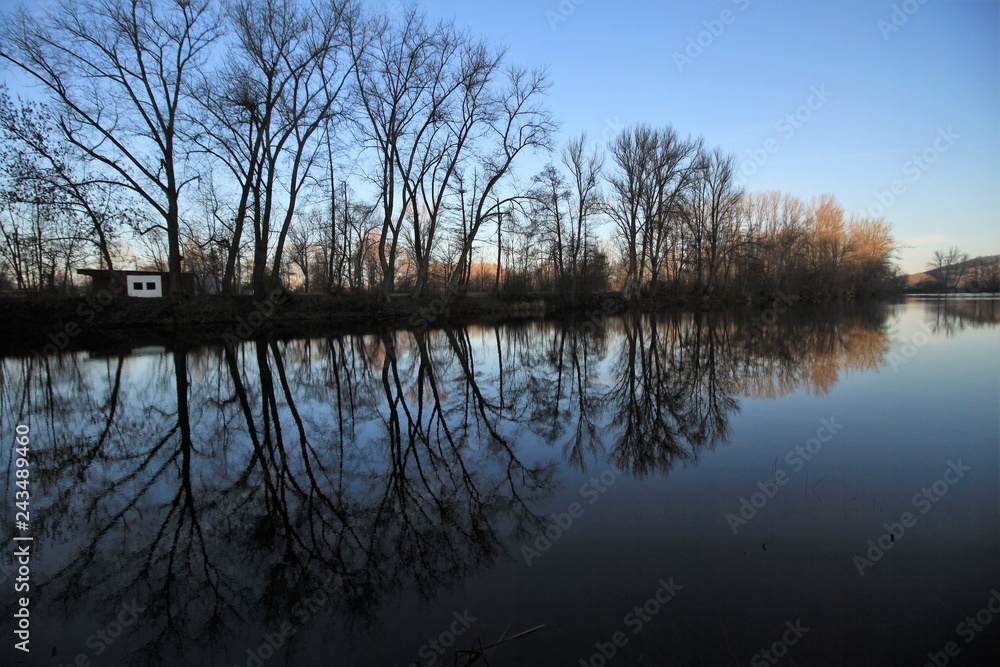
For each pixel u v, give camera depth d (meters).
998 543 4.62
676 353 16.98
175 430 8.45
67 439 7.99
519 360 15.94
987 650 3.32
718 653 3.33
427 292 32.31
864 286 50.75
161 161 22.64
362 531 5.06
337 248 38.31
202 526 5.22
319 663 3.41
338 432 8.33
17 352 17.16
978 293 67.56
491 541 4.83
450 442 7.79
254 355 16.56
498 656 3.38
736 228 42.03
